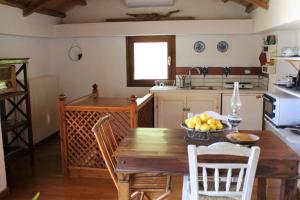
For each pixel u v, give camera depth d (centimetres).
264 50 487
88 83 582
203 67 545
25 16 456
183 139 250
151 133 269
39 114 497
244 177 215
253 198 308
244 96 481
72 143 370
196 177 199
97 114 356
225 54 538
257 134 263
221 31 503
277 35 423
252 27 495
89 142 366
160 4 529
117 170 217
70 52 577
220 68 542
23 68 406
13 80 389
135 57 566
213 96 490
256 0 395
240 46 532
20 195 325
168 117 505
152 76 569
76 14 563
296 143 316
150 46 559
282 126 362
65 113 363
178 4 538
